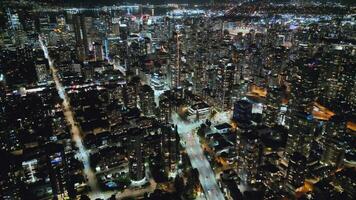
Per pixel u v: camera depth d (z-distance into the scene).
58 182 180.00
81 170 199.25
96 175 195.75
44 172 188.12
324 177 189.75
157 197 172.75
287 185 179.62
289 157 191.75
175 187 185.50
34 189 177.38
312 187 179.38
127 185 188.00
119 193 181.25
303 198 168.75
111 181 189.75
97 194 180.00
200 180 194.75
